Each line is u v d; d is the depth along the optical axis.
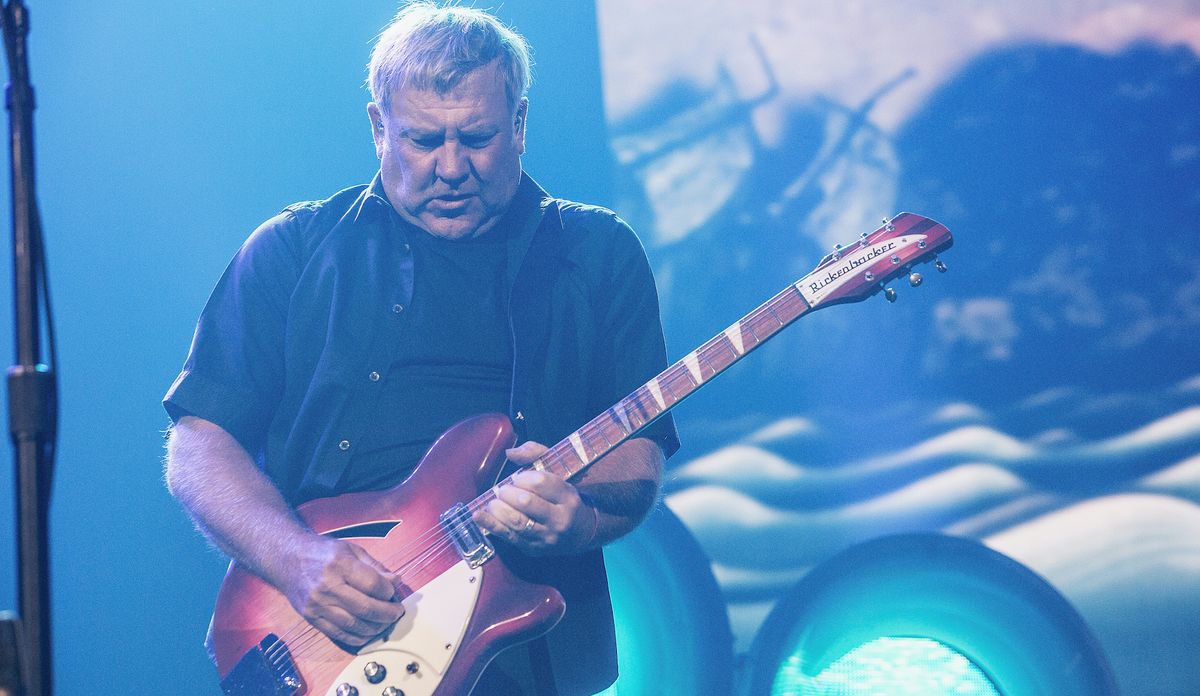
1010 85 3.93
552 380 2.28
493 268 2.32
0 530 3.99
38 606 1.32
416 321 2.27
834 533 3.76
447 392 2.25
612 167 4.14
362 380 2.24
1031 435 3.72
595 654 2.21
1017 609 3.21
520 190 2.40
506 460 2.13
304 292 2.30
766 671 3.33
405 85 2.19
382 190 2.37
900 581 3.29
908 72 4.00
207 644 2.09
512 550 2.10
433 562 2.05
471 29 2.24
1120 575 3.58
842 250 2.22
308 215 2.40
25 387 1.36
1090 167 3.85
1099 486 3.65
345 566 1.95
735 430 3.88
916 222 2.24
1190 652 3.51
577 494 2.02
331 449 2.21
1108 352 3.73
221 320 2.31
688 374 2.17
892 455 3.79
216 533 2.11
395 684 1.99
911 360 3.84
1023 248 3.85
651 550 3.64
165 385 4.14
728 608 3.70
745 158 4.07
